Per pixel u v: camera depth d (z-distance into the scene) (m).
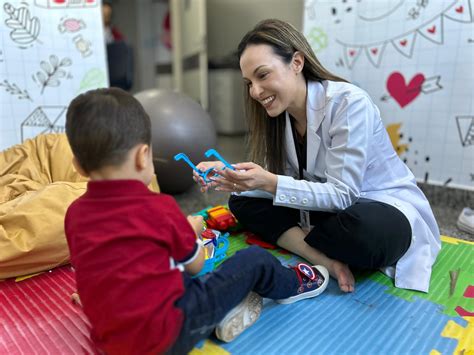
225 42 3.52
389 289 0.92
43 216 0.99
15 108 1.49
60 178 1.28
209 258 0.92
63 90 1.59
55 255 1.01
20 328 0.80
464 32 1.43
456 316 0.81
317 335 0.76
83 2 1.59
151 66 4.81
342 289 0.90
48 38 1.53
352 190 0.93
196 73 3.28
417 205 0.99
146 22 4.67
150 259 0.57
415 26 1.53
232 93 3.47
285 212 1.11
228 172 0.89
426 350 0.71
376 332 0.77
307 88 0.98
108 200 0.58
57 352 0.72
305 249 1.03
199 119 1.66
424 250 0.96
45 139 1.38
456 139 1.51
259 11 3.08
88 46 1.63
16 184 1.19
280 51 0.91
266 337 0.75
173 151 1.58
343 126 0.91
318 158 1.03
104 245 0.56
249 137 1.16
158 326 0.56
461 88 1.47
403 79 1.60
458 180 1.54
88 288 0.58
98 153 0.60
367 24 1.65
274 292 0.79
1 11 1.42
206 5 3.62
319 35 1.79
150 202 0.59
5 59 1.44
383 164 1.00
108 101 0.61
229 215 1.25
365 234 0.85
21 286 0.96
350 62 1.73
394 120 1.66
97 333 0.63
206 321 0.64
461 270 1.00
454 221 1.41
